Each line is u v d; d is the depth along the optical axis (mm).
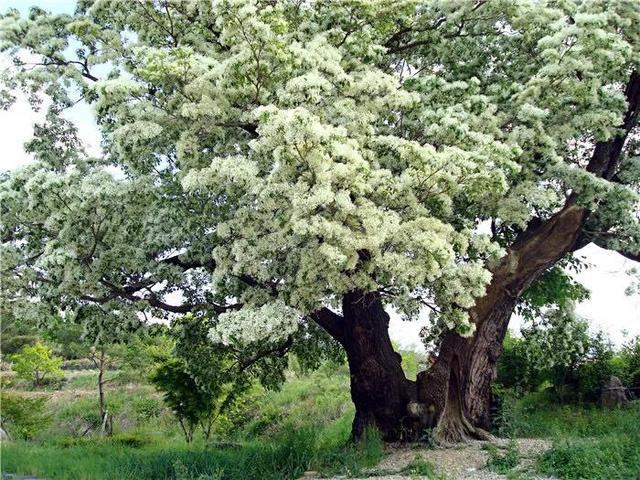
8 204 10281
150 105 10406
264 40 9500
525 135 11375
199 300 13789
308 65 10148
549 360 17484
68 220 10469
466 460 10609
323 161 9055
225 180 9641
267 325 9695
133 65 12055
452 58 13875
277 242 10125
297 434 12836
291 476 10500
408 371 25859
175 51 9688
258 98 10422
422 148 9523
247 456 11367
